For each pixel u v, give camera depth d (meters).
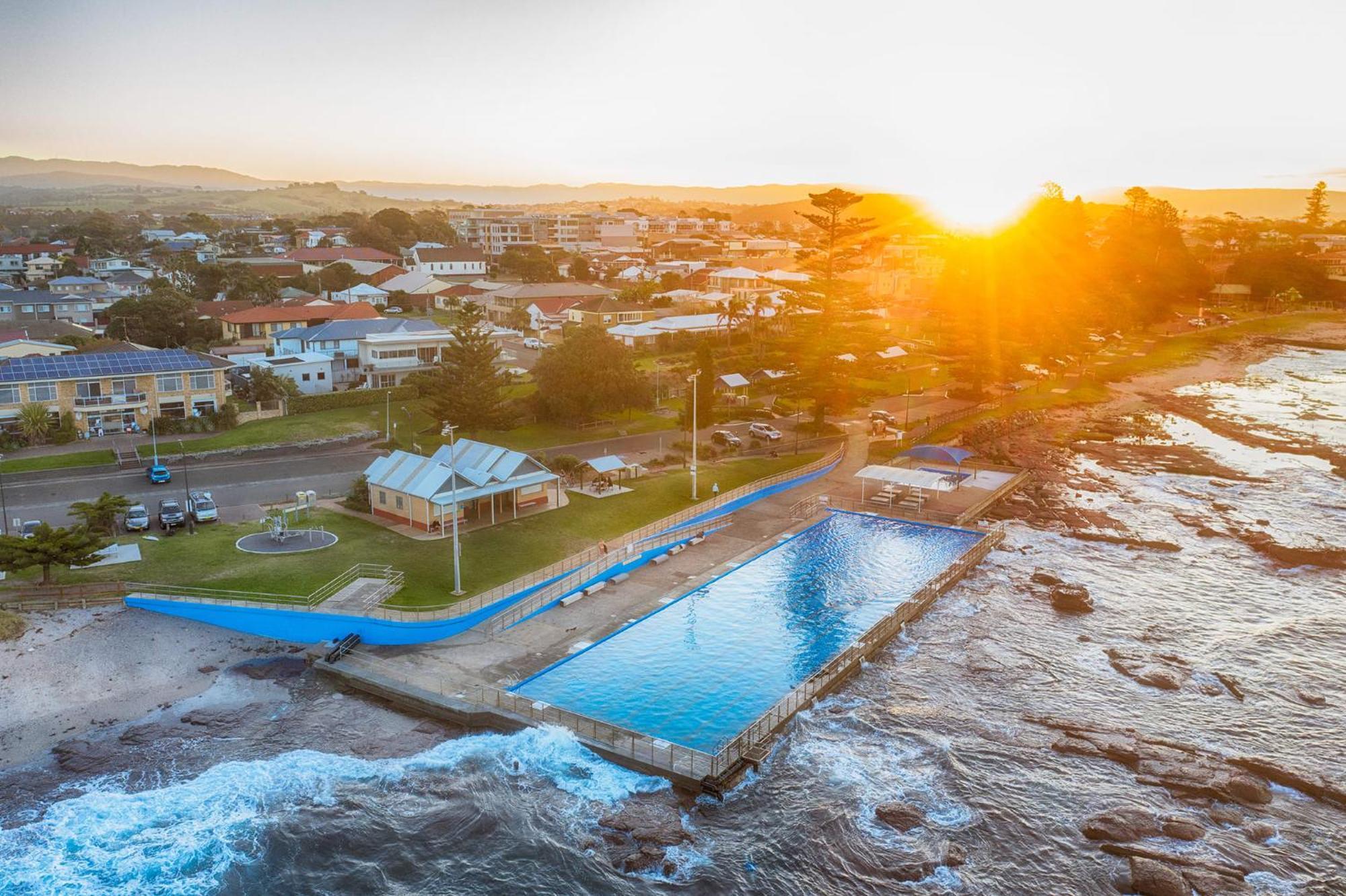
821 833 42.25
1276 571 76.50
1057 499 95.31
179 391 102.25
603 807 43.91
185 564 64.38
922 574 74.00
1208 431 128.00
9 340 125.69
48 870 38.78
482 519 78.00
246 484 86.19
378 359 125.19
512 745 48.34
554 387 110.44
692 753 46.91
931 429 118.50
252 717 50.53
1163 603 69.62
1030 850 41.34
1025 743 50.00
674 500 86.25
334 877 39.25
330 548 69.06
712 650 59.47
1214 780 45.97
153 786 44.59
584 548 73.38
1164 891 38.25
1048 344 155.25
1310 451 116.12
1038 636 63.62
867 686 56.12
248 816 42.75
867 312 191.62
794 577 72.94
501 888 38.69
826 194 128.75
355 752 47.94
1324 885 38.97
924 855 40.88
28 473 85.38
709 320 169.12
